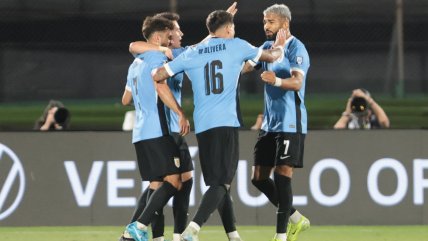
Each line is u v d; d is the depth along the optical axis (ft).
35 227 108.68
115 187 108.58
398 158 108.58
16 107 200.85
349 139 108.68
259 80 200.64
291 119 85.40
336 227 107.65
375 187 108.68
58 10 203.51
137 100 82.12
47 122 123.03
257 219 108.47
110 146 108.88
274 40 87.45
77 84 203.51
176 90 83.87
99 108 199.82
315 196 108.47
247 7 201.46
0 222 108.88
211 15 79.71
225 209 83.82
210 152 78.54
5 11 202.28
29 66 202.69
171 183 81.25
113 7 203.72
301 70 84.02
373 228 106.93
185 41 201.36
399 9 201.05
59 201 108.99
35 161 108.99
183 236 77.20
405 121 196.13
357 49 203.92
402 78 202.08
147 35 82.94
